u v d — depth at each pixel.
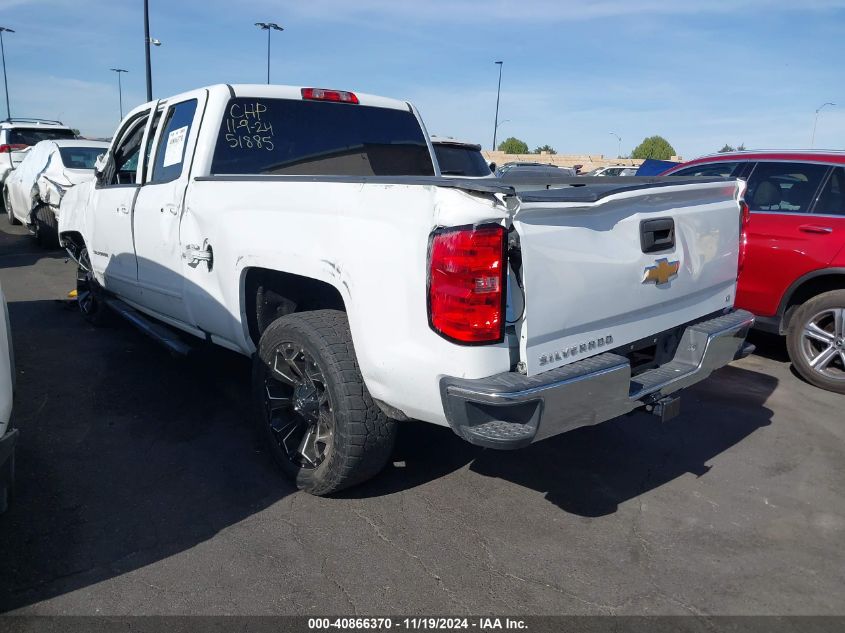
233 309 3.81
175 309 4.55
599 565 3.01
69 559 2.95
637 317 3.25
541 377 2.70
